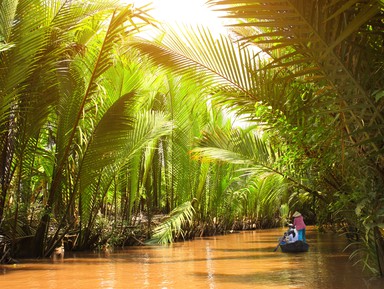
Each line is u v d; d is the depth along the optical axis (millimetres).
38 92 9789
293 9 3746
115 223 14211
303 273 7371
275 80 4461
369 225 5109
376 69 4477
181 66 7145
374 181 5230
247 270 8102
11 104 9578
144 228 16141
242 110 7285
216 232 21719
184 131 17266
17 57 8688
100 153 11125
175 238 17047
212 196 20219
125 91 12492
